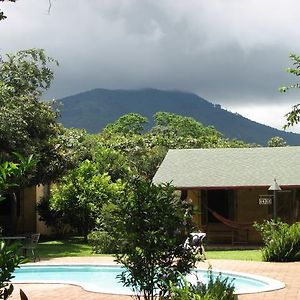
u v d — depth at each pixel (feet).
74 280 58.80
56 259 72.38
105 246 80.74
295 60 49.32
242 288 48.37
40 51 95.35
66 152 105.29
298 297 41.83
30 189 113.80
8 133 79.46
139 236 31.83
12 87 86.28
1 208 111.96
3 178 17.08
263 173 95.71
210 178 95.61
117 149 166.50
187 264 32.58
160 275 31.65
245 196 97.09
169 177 96.89
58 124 111.55
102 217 34.96
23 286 50.21
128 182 33.65
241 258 72.59
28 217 113.60
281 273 56.13
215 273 56.24
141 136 189.26
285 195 95.76
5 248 16.22
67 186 97.86
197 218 96.07
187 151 106.63
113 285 55.26
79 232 111.45
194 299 26.53
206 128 314.76
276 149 104.01
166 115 310.04
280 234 69.51
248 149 105.09
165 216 32.37
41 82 95.66
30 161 17.29
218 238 94.94
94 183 97.71
